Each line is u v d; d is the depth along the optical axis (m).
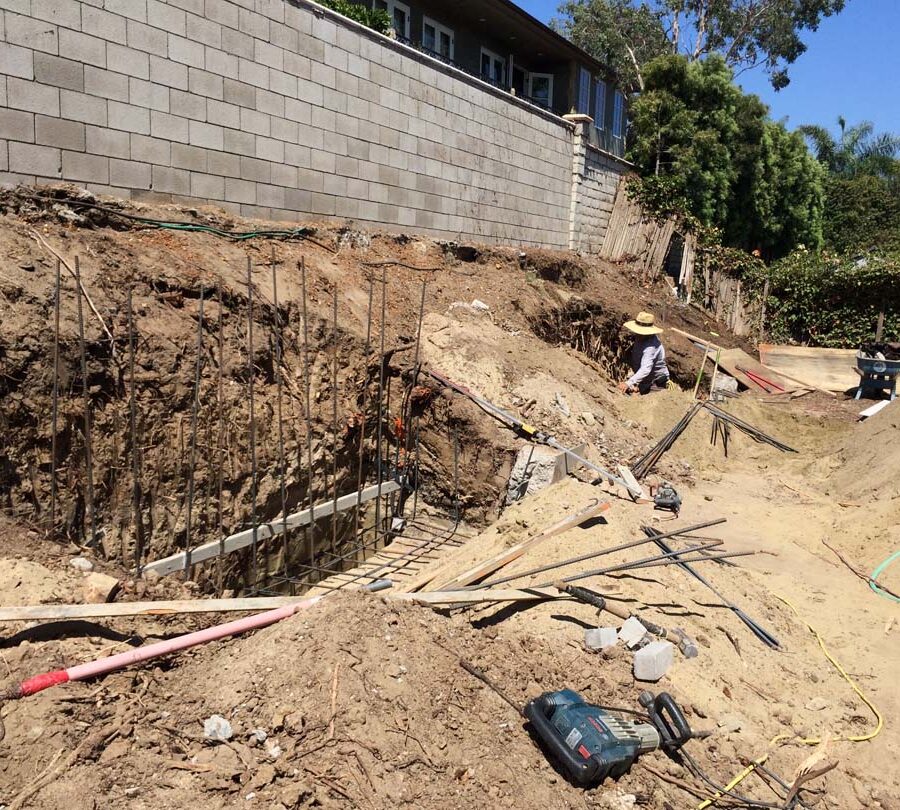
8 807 2.86
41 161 6.12
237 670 3.75
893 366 12.96
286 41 8.27
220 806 2.96
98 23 6.41
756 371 13.89
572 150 14.86
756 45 26.67
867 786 3.91
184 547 5.76
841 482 8.38
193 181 7.47
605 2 24.70
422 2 15.40
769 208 22.97
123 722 3.36
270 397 6.61
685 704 4.22
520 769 3.48
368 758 3.23
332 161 9.09
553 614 4.94
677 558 5.83
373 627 3.95
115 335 5.43
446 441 7.84
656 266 16.84
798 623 5.43
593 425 8.55
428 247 10.43
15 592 4.07
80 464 5.06
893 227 31.00
